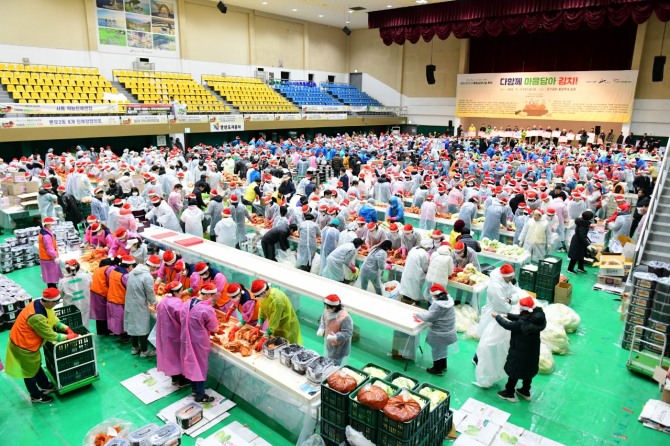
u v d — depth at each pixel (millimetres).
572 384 6332
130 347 7121
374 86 40188
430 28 29281
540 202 11773
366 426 4262
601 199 13719
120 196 12242
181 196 12695
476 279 7672
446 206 13633
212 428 5344
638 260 8875
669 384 5699
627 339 7219
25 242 10438
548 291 8695
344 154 23203
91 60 25062
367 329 7195
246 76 33188
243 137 30328
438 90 36781
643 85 28188
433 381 6367
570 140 30000
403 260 8727
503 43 32875
